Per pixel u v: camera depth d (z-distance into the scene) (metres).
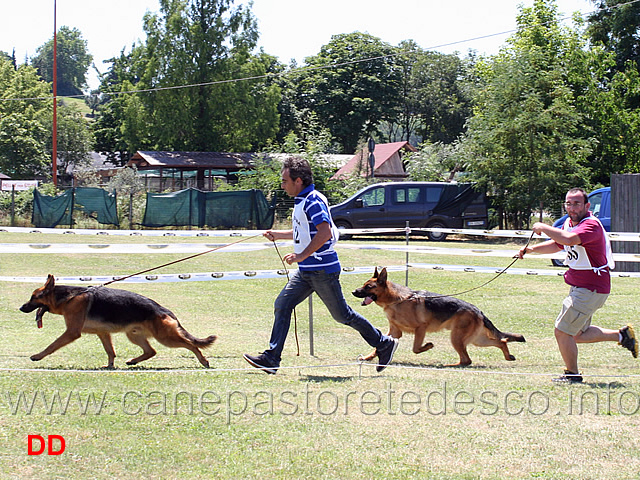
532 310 10.80
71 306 6.40
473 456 4.34
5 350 7.19
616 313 10.32
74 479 3.85
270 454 4.30
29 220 27.22
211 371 6.32
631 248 15.56
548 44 35.22
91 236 21.56
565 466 4.19
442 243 21.98
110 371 6.20
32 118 57.50
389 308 7.40
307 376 6.34
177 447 4.39
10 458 4.11
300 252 6.19
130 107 48.69
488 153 26.20
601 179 33.56
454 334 7.10
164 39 46.84
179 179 45.41
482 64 39.22
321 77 61.59
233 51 48.31
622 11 38.66
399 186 24.16
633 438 4.69
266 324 9.35
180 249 8.87
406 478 3.97
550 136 25.91
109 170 59.16
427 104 74.69
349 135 61.53
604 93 33.22
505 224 27.20
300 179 6.21
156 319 6.47
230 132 50.19
